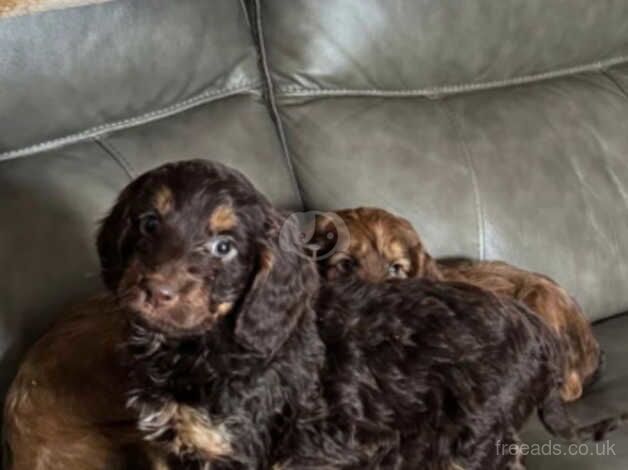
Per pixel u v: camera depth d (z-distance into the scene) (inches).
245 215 18.8
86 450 20.7
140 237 18.5
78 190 23.8
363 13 27.3
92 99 24.6
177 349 19.2
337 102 27.4
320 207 27.0
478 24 28.8
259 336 19.0
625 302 29.5
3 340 22.4
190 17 25.6
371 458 20.8
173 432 19.2
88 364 20.8
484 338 21.7
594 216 29.2
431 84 28.8
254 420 19.3
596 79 31.2
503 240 28.0
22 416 20.7
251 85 26.9
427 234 27.3
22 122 23.9
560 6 30.0
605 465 21.9
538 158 28.9
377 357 20.9
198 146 25.5
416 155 27.6
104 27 24.4
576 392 24.8
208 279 18.2
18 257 22.8
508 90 29.9
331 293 21.5
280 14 26.6
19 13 22.7
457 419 21.2
